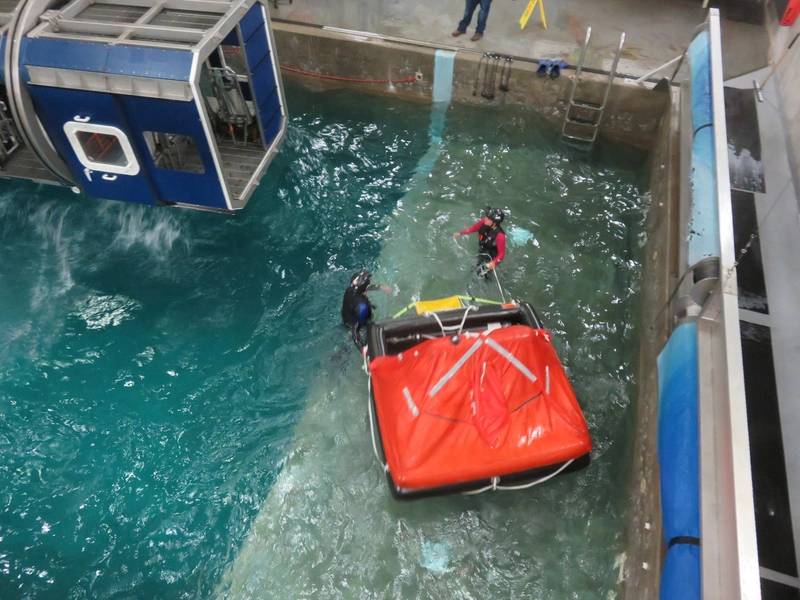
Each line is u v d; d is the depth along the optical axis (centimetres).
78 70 528
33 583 484
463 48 916
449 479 457
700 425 421
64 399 604
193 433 579
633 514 500
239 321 675
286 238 763
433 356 488
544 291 697
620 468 549
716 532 371
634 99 852
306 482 539
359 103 976
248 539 507
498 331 496
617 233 769
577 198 816
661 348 550
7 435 575
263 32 653
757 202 614
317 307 686
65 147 603
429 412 473
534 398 483
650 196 796
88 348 646
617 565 488
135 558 499
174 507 528
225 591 479
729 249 454
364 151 884
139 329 666
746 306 520
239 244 755
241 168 699
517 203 802
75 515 524
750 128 707
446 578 480
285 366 631
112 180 633
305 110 958
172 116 552
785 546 383
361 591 475
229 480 545
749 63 845
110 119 562
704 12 989
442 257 731
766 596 361
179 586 484
